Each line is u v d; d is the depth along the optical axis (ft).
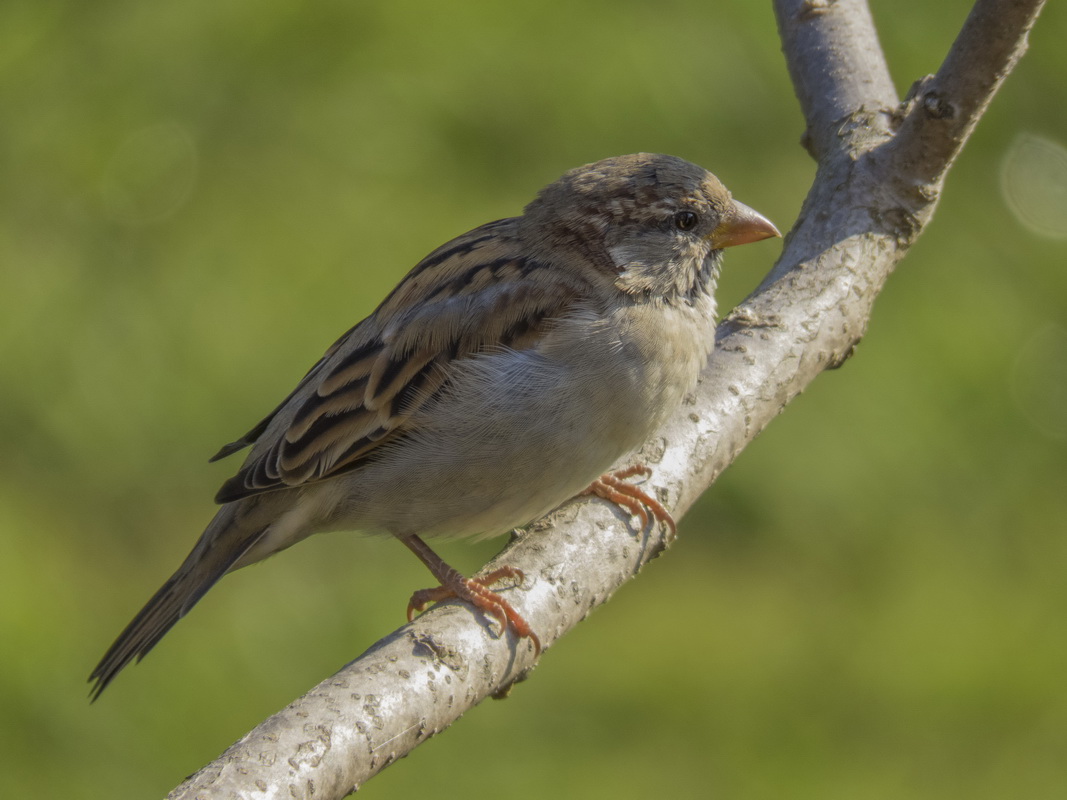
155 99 47.85
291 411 23.27
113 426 41.32
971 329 45.21
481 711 36.73
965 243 47.32
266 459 22.43
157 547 39.70
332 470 22.26
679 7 48.96
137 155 46.50
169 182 45.93
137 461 40.98
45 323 42.98
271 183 45.68
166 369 42.14
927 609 39.50
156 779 34.81
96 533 39.68
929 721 36.78
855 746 35.94
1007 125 50.65
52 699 35.68
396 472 22.11
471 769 35.45
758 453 41.81
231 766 15.06
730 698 36.83
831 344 22.08
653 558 20.51
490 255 22.93
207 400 41.68
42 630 36.81
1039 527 41.39
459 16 48.96
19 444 40.98
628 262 22.74
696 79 47.60
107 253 44.24
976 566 40.42
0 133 47.29
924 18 50.65
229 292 43.16
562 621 19.03
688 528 41.11
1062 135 50.57
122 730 35.50
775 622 39.19
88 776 34.71
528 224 23.31
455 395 21.76
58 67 49.14
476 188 45.65
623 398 21.48
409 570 39.52
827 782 35.06
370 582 39.17
